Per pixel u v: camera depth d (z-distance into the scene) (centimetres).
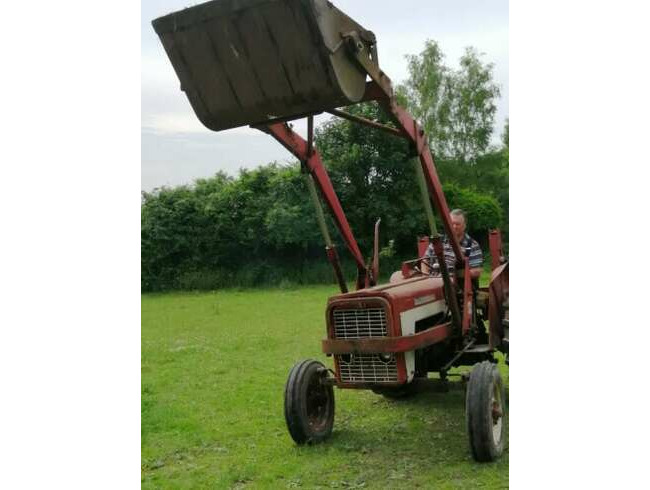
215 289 1997
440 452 432
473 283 524
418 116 2319
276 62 341
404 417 521
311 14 322
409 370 434
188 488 395
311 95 343
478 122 2347
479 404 397
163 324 1175
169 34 359
